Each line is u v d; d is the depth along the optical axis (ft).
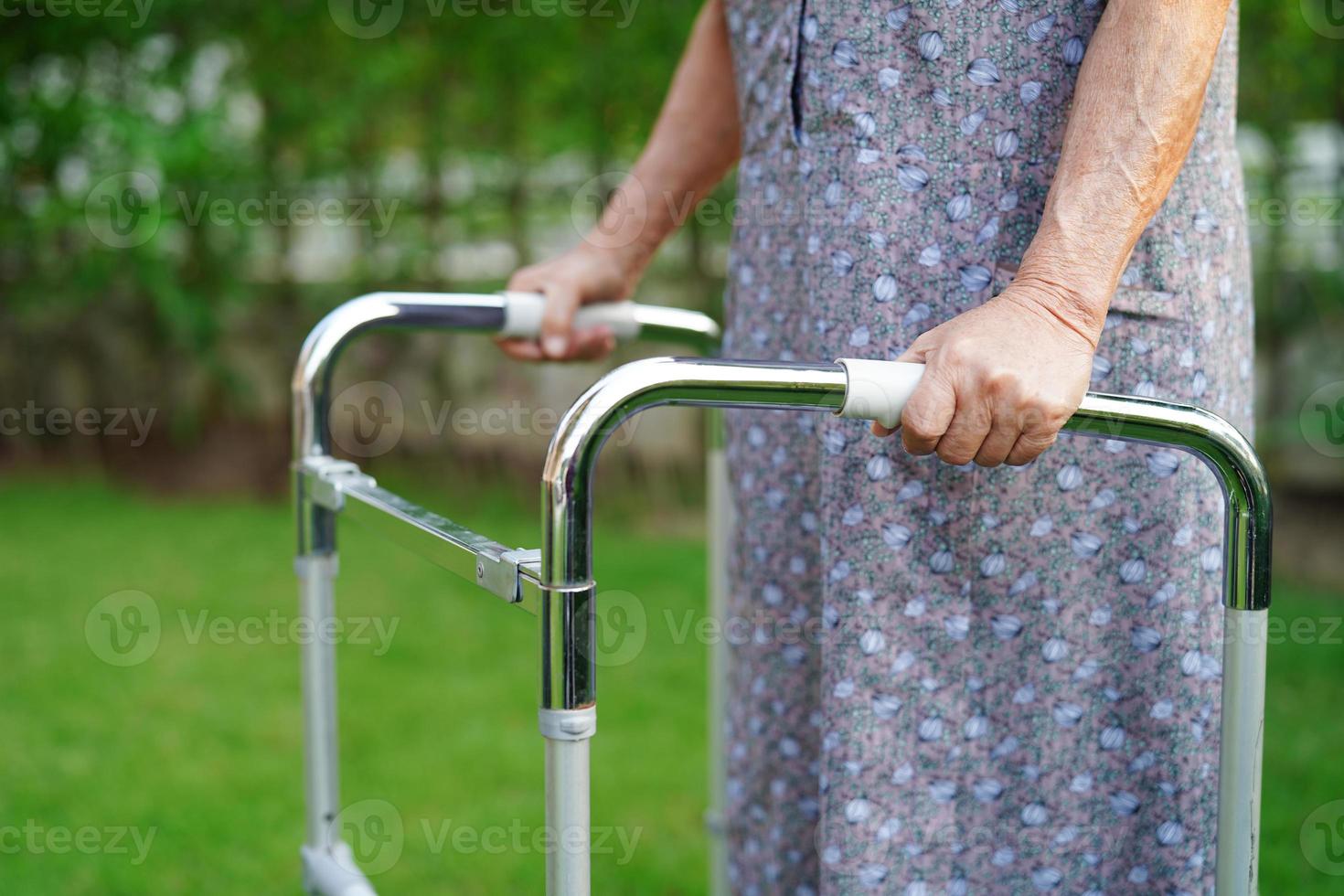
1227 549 2.76
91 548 11.96
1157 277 3.10
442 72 12.99
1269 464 11.87
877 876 3.21
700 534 12.58
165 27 12.76
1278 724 7.86
